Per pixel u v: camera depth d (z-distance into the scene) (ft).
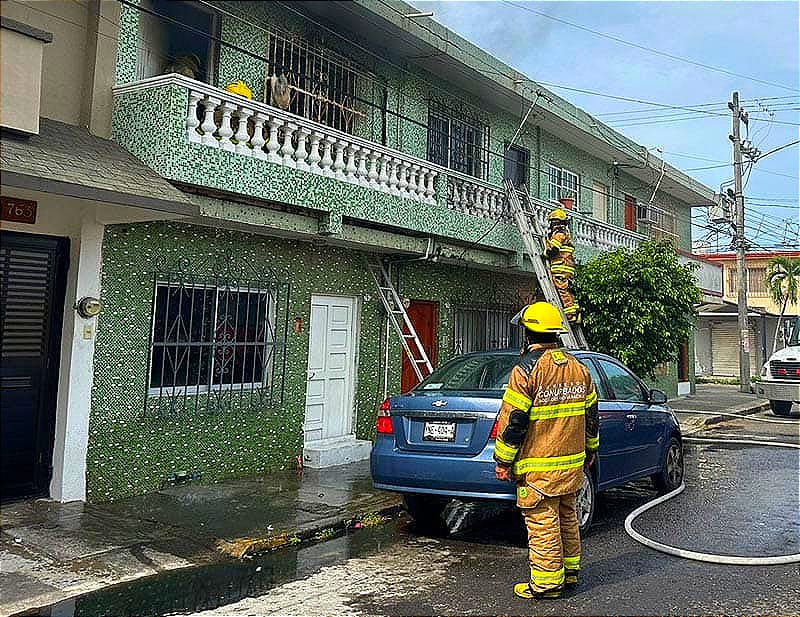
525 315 17.01
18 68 20.15
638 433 25.02
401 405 20.68
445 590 16.55
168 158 22.88
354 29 34.19
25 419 22.85
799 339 61.67
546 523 15.93
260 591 16.39
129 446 24.68
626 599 15.97
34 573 17.04
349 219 30.30
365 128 36.29
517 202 40.60
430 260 36.81
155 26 26.81
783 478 31.19
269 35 30.86
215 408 27.50
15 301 22.50
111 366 24.18
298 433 31.19
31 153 19.93
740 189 77.92
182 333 26.50
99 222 23.76
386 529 22.15
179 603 15.53
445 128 42.45
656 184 68.49
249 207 26.03
